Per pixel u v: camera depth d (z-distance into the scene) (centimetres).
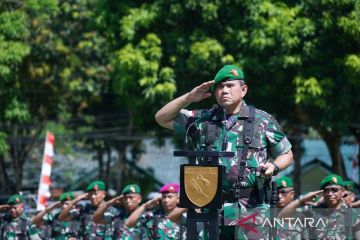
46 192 3238
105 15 3625
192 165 1182
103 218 2591
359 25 3172
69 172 5088
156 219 2416
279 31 3262
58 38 4328
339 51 3316
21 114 4059
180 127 1323
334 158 3969
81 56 4475
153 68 3425
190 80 3503
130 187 2573
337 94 3316
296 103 3334
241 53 3359
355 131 3775
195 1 3381
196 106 3359
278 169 1237
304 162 5088
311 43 3291
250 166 1247
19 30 3919
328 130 3669
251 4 3312
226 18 3434
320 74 3312
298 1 3384
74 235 2752
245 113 1273
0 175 4600
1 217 2897
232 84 1255
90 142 4872
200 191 1172
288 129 3975
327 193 1825
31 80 4288
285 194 2164
